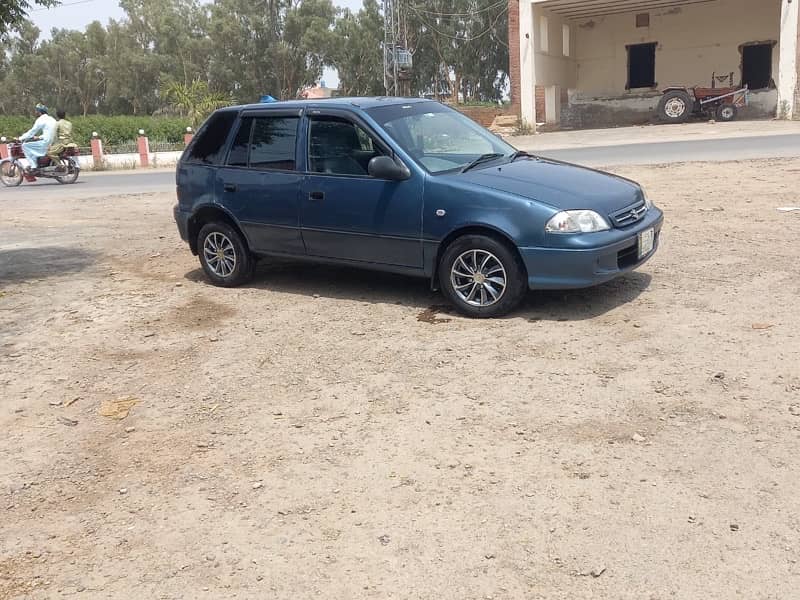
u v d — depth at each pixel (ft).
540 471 12.33
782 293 19.95
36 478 13.56
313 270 26.48
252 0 231.50
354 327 20.07
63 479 13.46
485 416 14.37
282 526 11.45
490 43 233.96
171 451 14.10
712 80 110.93
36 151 64.85
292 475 12.88
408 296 22.52
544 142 83.61
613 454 12.65
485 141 23.15
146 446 14.38
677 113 100.68
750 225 28.45
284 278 25.68
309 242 22.56
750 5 105.91
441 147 21.70
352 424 14.53
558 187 19.42
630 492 11.53
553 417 14.10
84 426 15.48
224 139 24.26
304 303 22.66
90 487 13.11
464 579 9.91
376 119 21.22
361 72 240.12
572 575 9.82
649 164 49.47
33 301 24.94
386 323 20.20
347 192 21.29
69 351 19.89
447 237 19.93
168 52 247.29
